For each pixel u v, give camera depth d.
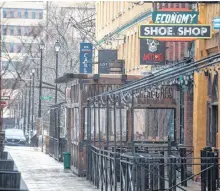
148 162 31.89
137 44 65.69
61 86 113.56
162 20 39.16
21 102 139.38
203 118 44.88
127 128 48.91
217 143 41.28
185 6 46.06
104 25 87.94
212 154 35.31
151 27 39.19
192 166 44.44
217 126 41.75
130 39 69.88
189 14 39.03
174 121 49.34
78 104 51.09
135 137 52.69
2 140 54.12
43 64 119.44
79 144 50.59
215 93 42.44
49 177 50.09
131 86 34.78
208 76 43.94
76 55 116.62
